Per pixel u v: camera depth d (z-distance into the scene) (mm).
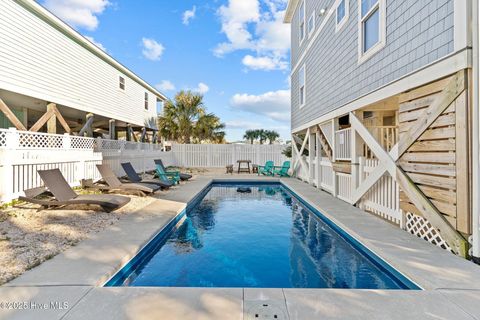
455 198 3369
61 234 4227
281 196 9703
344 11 6961
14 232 4277
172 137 21047
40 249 3602
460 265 3111
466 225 3221
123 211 5898
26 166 6672
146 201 7133
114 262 3227
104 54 12914
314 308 2350
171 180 10625
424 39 3838
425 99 3850
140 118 17547
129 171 9188
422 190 3988
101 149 10328
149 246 4258
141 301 2436
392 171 4680
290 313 2277
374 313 2277
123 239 4039
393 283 3279
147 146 15547
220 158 18578
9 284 2684
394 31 4586
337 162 7656
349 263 3965
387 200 5230
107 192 7949
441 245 3729
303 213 7113
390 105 5672
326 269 3764
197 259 4105
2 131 6027
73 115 13969
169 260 4062
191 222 6234
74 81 11242
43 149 7230
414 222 4312
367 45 5719
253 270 3736
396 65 4527
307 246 4660
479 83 3086
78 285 2686
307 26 10656
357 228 4652
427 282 2734
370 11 5414
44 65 9672
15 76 8578
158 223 4949
